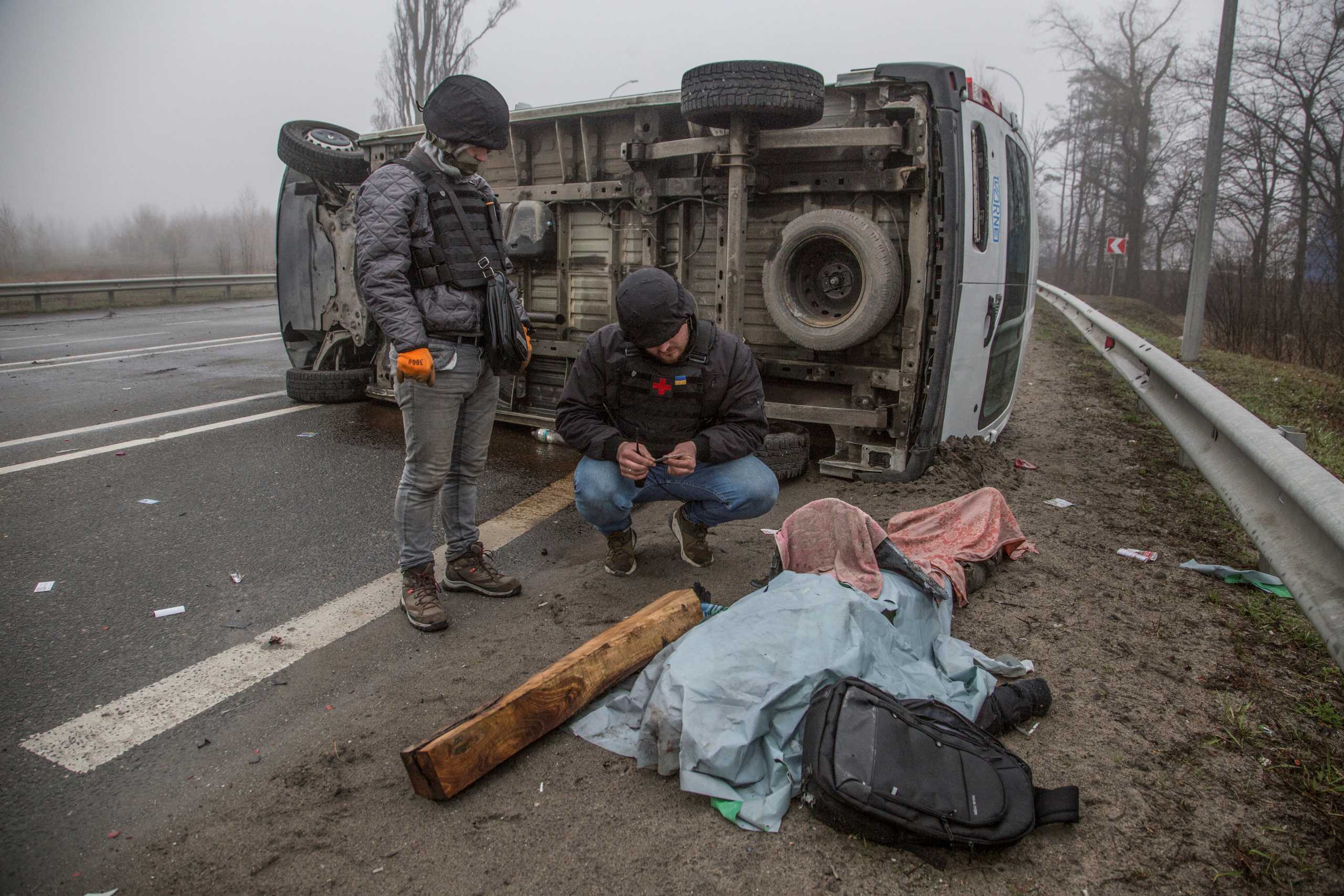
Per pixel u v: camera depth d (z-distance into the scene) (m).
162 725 2.73
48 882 2.05
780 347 5.58
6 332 13.75
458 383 3.29
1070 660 3.05
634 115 5.61
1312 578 2.77
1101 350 9.80
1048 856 2.11
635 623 2.94
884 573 3.03
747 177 5.09
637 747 2.49
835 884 2.00
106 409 7.41
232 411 7.40
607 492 3.60
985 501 3.89
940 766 2.16
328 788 2.40
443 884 2.04
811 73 4.76
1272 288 15.37
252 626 3.43
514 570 4.09
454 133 3.14
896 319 5.18
